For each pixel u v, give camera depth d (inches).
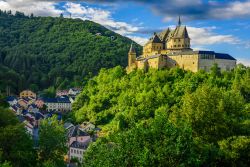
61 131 5782.5
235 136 2450.8
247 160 2411.4
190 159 2011.6
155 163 1995.6
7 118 4736.7
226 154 2337.6
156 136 2096.5
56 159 5305.1
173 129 2095.2
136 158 2026.3
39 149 5408.5
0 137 4163.4
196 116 2591.0
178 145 2007.9
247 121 2672.2
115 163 2092.8
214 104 2662.4
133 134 2137.1
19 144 4269.2
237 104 2832.2
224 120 2588.6
